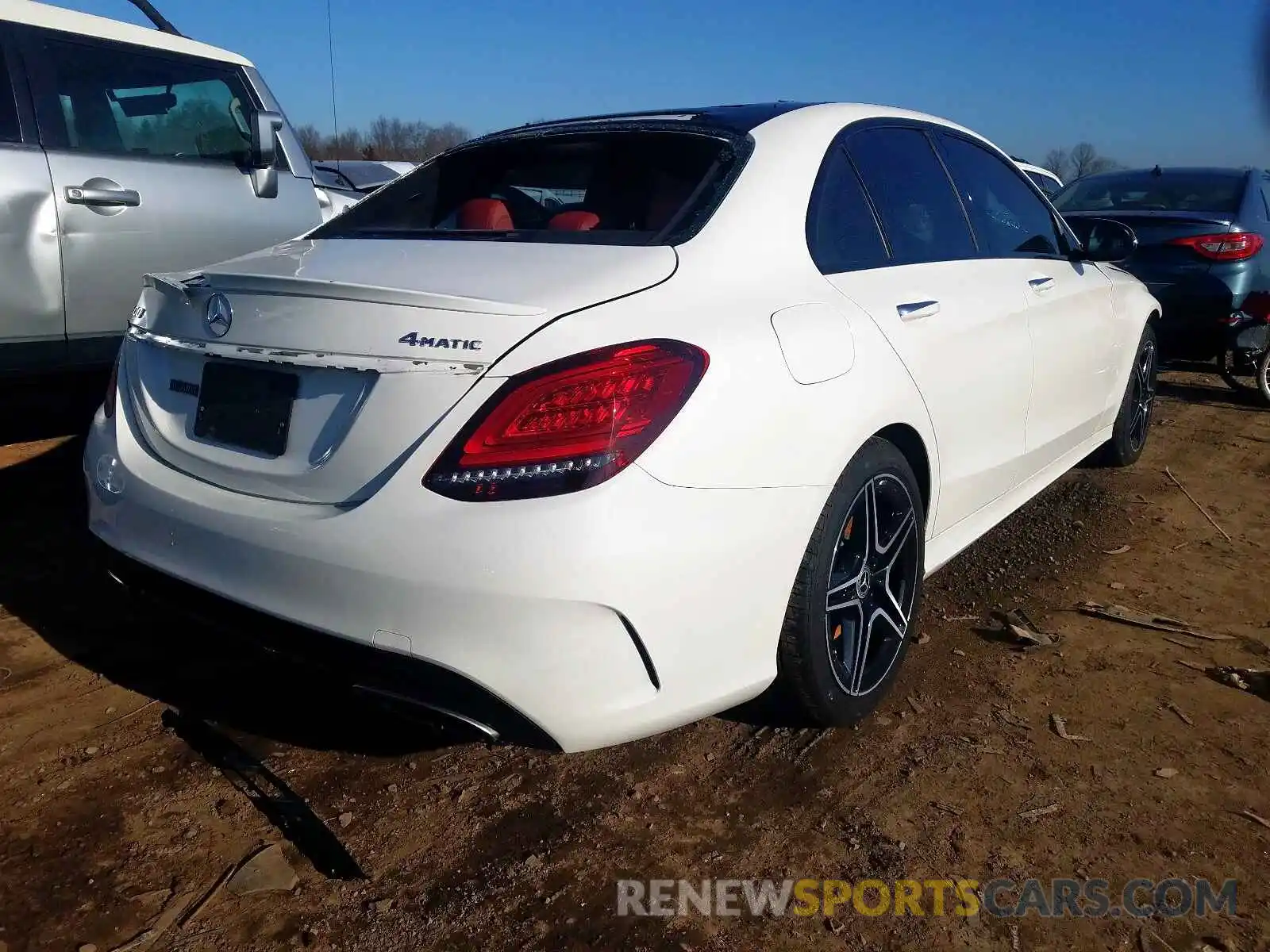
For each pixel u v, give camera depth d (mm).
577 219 2529
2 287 3764
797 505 2131
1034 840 2180
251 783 2359
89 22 4180
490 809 2285
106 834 2174
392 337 1944
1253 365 6832
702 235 2291
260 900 1997
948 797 2326
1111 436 4660
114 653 2955
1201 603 3389
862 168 2830
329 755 2482
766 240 2387
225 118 4680
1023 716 2668
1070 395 3768
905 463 2559
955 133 3436
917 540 2674
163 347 2365
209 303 2240
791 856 2139
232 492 2135
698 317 2055
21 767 2391
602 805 2301
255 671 2883
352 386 1987
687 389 1924
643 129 2742
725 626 2035
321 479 1986
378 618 1879
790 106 2877
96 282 4035
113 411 2518
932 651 3027
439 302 1935
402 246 2475
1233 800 2320
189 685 2789
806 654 2291
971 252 3205
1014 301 3221
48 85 3961
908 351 2555
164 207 4219
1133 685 2834
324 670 2035
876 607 2580
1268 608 3355
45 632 3057
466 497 1818
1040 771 2420
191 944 1883
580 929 1931
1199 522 4203
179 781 2361
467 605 1807
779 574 2135
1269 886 2047
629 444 1839
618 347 1886
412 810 2279
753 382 2045
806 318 2271
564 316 1913
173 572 2191
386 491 1872
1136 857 2129
